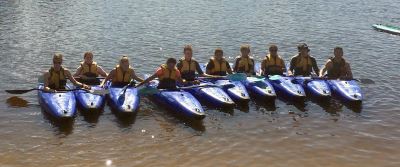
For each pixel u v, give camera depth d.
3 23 23.64
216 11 30.50
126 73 11.70
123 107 10.50
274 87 12.52
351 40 21.50
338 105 11.66
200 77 12.52
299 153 8.82
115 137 9.37
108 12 28.70
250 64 13.12
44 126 9.84
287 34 22.84
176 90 11.66
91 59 12.22
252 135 9.66
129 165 8.14
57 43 19.19
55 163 8.12
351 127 10.21
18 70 14.70
